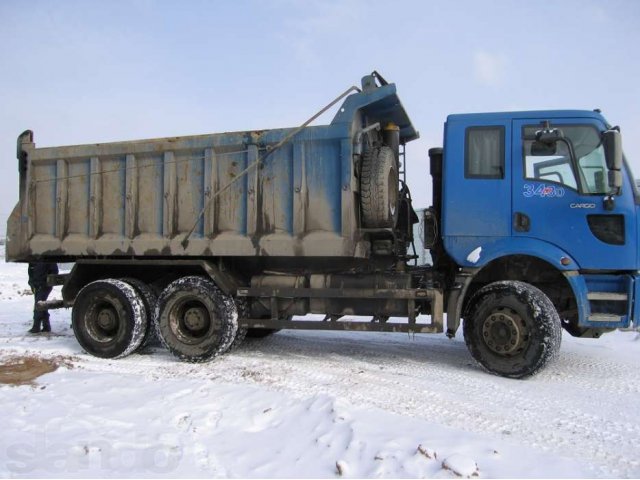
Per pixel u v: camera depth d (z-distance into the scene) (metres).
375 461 3.41
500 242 6.00
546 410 4.76
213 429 4.26
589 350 7.41
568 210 5.82
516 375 5.77
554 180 5.90
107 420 4.39
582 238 5.77
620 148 5.44
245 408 4.68
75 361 6.82
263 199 6.59
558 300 6.27
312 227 6.38
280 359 6.85
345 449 3.65
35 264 9.02
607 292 5.78
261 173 6.61
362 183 6.27
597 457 3.74
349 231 6.18
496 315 5.88
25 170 7.81
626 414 4.68
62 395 5.07
